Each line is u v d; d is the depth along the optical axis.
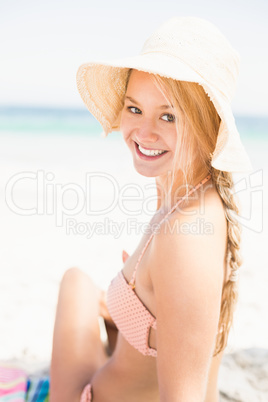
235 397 3.24
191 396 1.90
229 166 2.02
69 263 6.95
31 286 5.94
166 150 2.17
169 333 1.91
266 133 31.77
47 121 37.03
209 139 2.04
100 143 24.94
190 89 1.95
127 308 2.36
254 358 3.76
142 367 2.46
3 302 5.38
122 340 2.54
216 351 2.38
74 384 2.75
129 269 2.42
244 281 6.24
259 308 5.30
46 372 3.73
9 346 4.29
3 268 6.70
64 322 2.98
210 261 1.89
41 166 17.94
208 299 1.86
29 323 4.80
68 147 23.94
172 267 1.88
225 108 1.94
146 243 2.23
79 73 2.53
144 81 2.05
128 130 2.28
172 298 1.87
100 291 3.39
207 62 2.05
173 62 1.99
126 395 2.53
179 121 1.99
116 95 2.71
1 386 3.20
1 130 32.91
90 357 2.86
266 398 3.24
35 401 3.14
